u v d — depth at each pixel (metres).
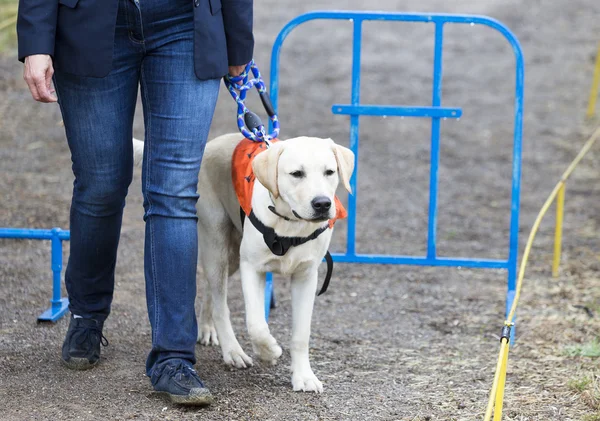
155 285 4.50
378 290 7.19
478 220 9.49
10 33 15.56
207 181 5.17
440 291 7.22
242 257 4.80
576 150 12.45
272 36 18.56
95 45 4.20
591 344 5.80
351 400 4.80
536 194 10.52
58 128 11.84
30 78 4.17
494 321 6.43
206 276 5.37
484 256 8.24
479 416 4.63
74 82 4.35
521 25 20.47
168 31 4.36
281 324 6.23
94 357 5.01
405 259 6.59
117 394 4.66
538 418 4.62
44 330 5.72
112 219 4.78
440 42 6.36
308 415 4.55
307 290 4.87
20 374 4.90
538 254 8.32
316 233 4.63
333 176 4.52
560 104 14.89
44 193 9.32
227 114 13.17
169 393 4.44
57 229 5.97
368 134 13.05
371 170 11.31
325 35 19.16
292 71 16.16
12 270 7.05
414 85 15.51
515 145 6.36
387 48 18.42
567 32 20.05
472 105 14.69
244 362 5.21
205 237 5.22
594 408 4.74
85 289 4.96
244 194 4.69
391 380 5.17
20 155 10.63
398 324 6.33
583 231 9.09
